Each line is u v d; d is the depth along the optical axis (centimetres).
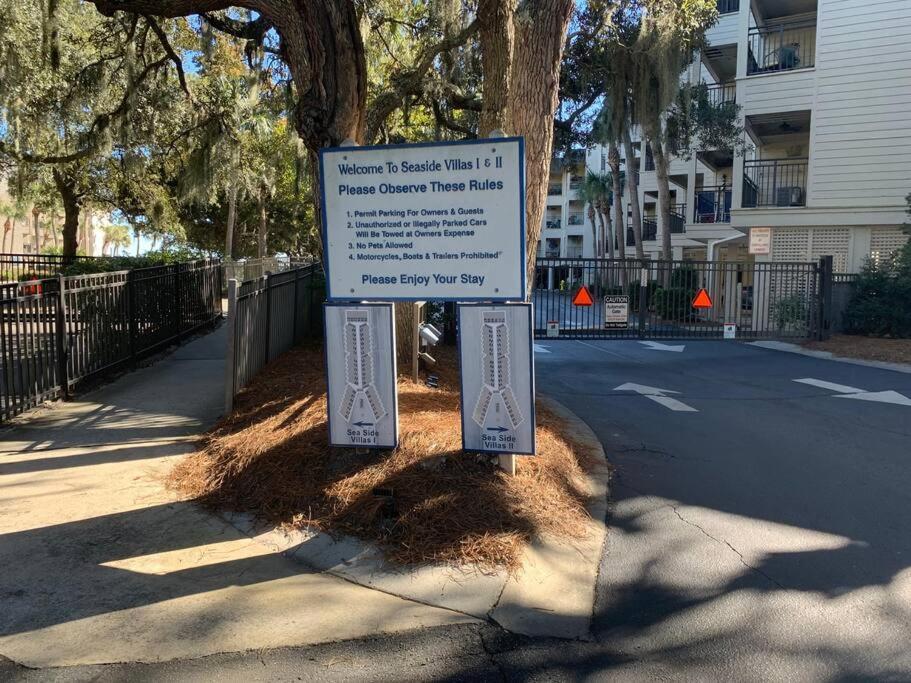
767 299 1889
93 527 471
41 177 2483
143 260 2142
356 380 520
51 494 527
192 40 1498
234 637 348
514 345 494
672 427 820
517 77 639
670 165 3116
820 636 366
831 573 441
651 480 622
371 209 507
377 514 466
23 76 1281
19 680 310
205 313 1510
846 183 1883
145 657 330
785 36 2423
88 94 1259
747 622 379
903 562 458
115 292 964
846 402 980
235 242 4103
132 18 1198
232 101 1392
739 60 2061
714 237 2884
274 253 4325
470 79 1457
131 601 379
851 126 1869
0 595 381
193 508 507
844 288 1752
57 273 2133
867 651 352
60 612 366
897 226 1862
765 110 2020
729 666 338
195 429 698
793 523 525
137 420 732
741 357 1452
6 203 5500
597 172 5538
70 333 835
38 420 730
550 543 459
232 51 1530
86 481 554
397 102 1030
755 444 750
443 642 351
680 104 2116
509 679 324
